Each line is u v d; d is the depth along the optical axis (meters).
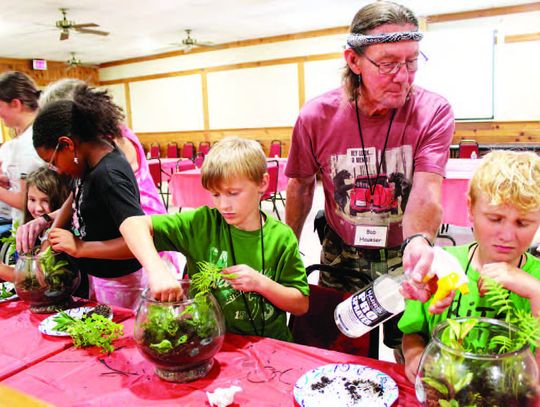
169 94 11.46
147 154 12.14
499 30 7.59
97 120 1.55
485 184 0.95
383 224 1.65
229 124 10.73
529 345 0.71
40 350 1.19
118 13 7.15
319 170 1.80
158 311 1.01
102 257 1.54
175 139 11.63
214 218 1.47
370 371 1.03
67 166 1.56
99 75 12.57
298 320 1.64
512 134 7.81
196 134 11.27
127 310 1.45
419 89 1.56
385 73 1.33
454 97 8.05
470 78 7.89
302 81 9.58
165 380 1.04
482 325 0.79
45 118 1.50
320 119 1.62
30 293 1.41
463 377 0.67
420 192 1.47
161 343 0.98
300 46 9.45
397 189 1.60
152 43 9.84
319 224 1.86
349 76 1.50
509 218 0.92
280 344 1.20
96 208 1.58
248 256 1.42
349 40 1.38
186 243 1.45
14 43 9.09
